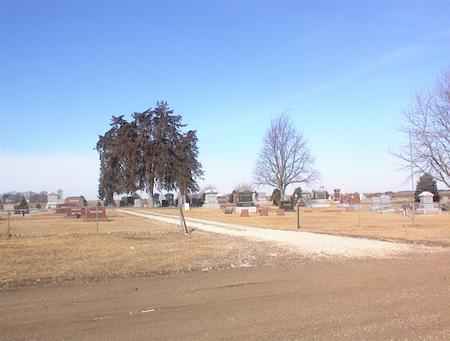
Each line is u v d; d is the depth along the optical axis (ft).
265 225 121.19
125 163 155.74
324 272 44.83
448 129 107.55
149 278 41.60
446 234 88.53
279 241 75.82
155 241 74.54
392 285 37.45
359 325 25.41
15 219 153.69
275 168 302.66
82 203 223.30
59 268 45.83
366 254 59.16
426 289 35.60
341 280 40.04
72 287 37.19
